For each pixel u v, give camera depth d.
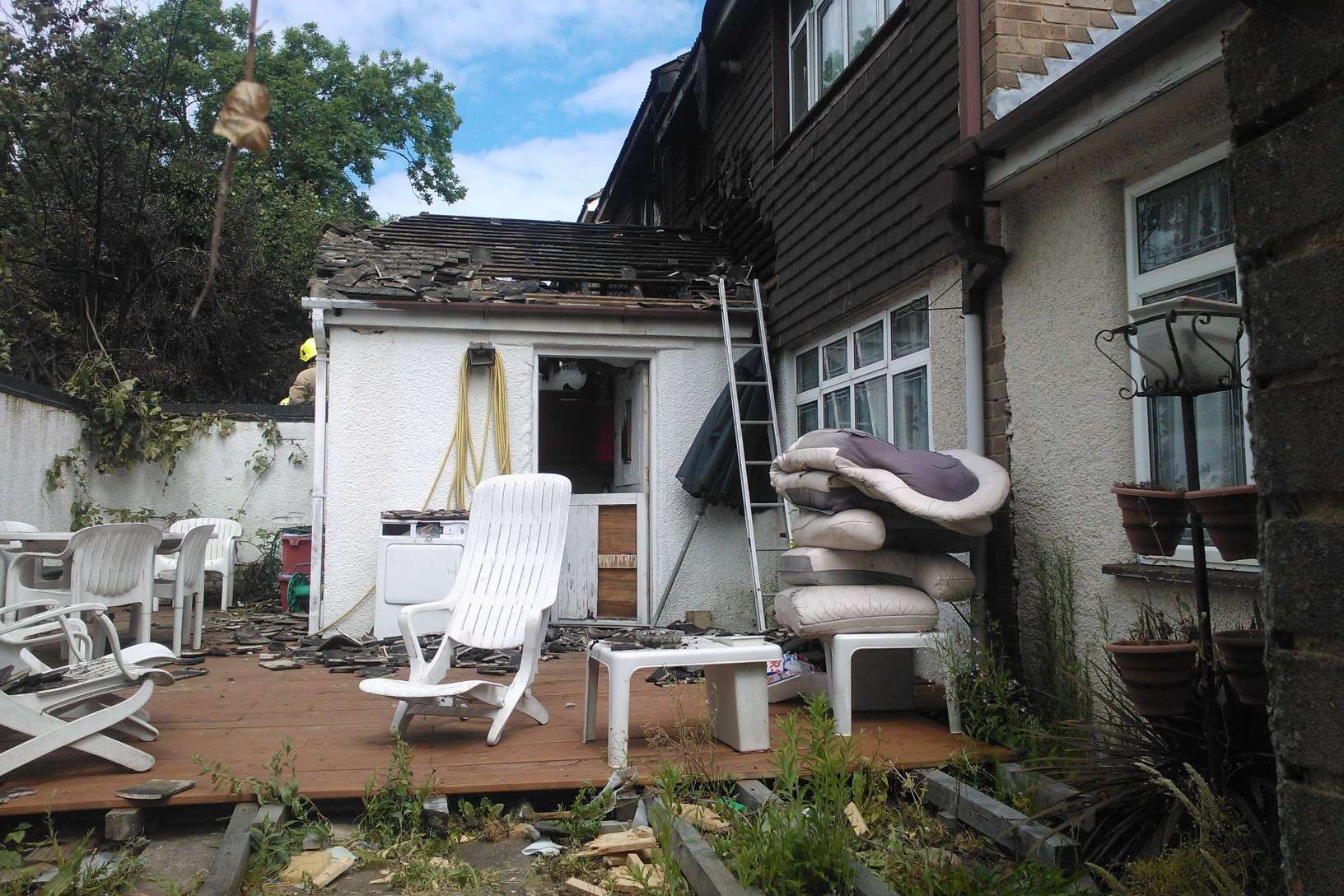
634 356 8.28
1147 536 3.26
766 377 7.88
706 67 9.91
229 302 13.59
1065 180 4.38
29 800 3.37
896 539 4.80
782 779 3.27
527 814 3.62
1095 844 3.05
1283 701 1.76
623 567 8.26
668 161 12.64
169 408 10.21
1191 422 3.00
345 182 20.98
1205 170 3.72
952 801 3.54
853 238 6.49
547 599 4.81
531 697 4.66
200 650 6.96
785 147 7.94
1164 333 2.95
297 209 16.12
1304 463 1.73
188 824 3.54
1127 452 4.03
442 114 22.83
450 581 7.32
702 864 2.89
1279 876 2.50
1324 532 1.69
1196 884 2.52
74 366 12.00
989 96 4.79
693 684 5.81
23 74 10.44
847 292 6.58
